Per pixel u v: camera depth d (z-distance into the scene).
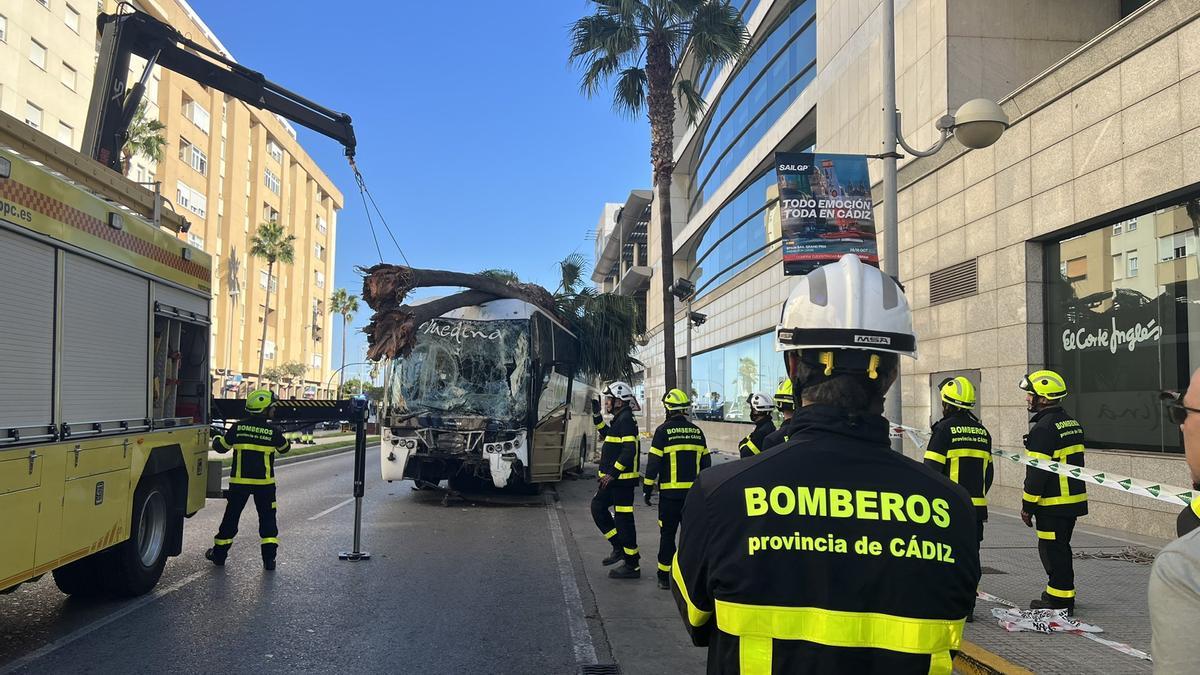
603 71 16.77
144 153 42.59
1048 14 13.65
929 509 1.52
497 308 14.02
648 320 50.28
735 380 30.61
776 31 26.08
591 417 20.06
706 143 37.06
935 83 13.94
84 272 5.72
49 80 37.50
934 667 1.44
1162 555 1.41
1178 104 9.16
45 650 5.38
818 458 1.58
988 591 6.93
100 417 5.93
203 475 7.81
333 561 8.54
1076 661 5.07
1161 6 9.38
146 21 10.77
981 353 12.67
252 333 73.31
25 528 4.89
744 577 1.49
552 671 5.21
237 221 68.94
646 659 5.47
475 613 6.57
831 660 1.43
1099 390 10.77
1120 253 10.41
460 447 13.41
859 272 1.74
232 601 6.76
